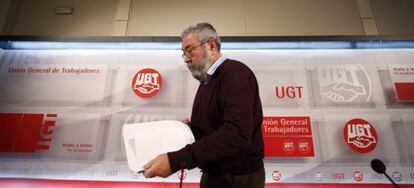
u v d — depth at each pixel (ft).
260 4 7.16
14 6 7.25
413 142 5.64
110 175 5.64
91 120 6.05
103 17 7.14
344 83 6.15
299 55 6.44
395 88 6.05
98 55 6.59
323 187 5.43
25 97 6.24
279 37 6.37
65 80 6.39
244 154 2.77
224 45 6.48
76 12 7.23
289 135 5.79
